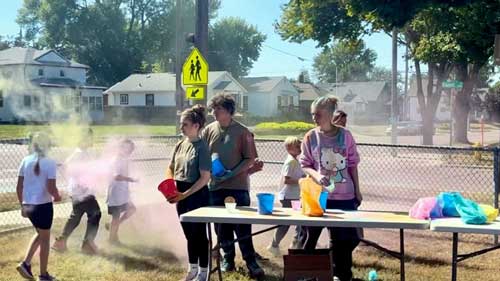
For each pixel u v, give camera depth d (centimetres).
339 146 532
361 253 708
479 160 1852
